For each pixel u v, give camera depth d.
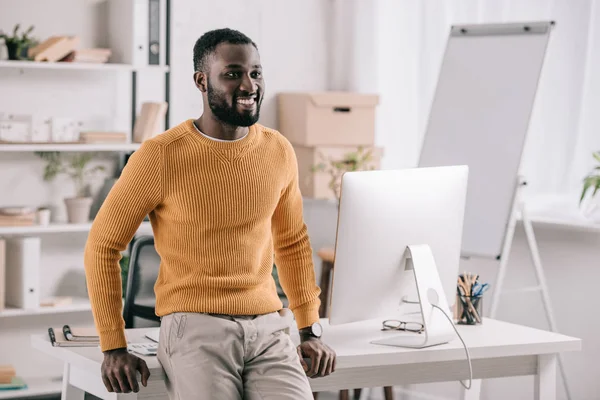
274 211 2.69
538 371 3.09
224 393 2.37
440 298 2.94
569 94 4.70
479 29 4.65
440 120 4.66
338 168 5.37
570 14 4.68
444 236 3.06
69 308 4.94
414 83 5.47
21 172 5.12
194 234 2.44
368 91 5.72
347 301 2.87
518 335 3.11
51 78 5.15
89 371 2.65
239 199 2.45
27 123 4.87
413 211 2.94
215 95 2.43
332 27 5.94
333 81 5.95
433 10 5.30
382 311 2.98
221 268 2.45
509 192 4.30
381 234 2.87
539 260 4.32
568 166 4.71
